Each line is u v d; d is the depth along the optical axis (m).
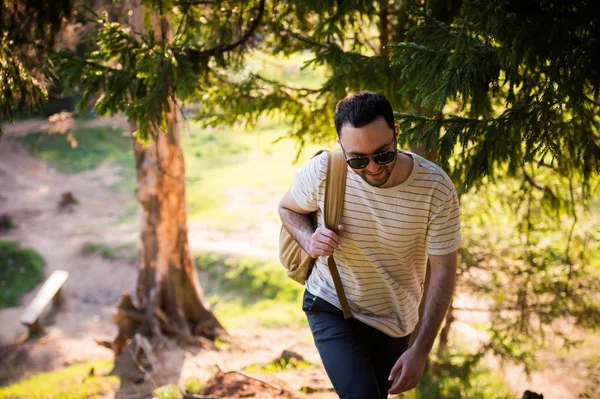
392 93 4.43
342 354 2.55
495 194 6.83
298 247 2.77
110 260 16.88
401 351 2.74
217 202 19.42
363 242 2.48
